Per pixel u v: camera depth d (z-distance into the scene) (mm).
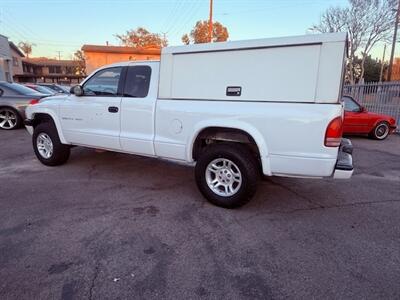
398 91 10891
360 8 26844
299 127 3047
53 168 5191
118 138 4297
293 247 2840
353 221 3428
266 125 3189
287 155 3156
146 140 4031
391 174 5371
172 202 3848
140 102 4016
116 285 2258
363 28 27281
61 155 5156
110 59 23234
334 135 2957
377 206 3877
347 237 3055
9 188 4203
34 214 3406
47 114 5082
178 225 3227
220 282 2314
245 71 3273
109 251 2699
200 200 3928
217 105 3445
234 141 3609
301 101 3035
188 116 3641
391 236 3094
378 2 26234
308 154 3066
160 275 2383
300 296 2184
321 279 2377
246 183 3445
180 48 3635
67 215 3400
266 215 3533
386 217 3551
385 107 11414
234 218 3430
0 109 9062
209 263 2555
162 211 3572
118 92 4285
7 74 27500
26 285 2236
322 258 2666
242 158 3436
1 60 25719
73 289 2207
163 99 3842
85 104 4555
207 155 3650
